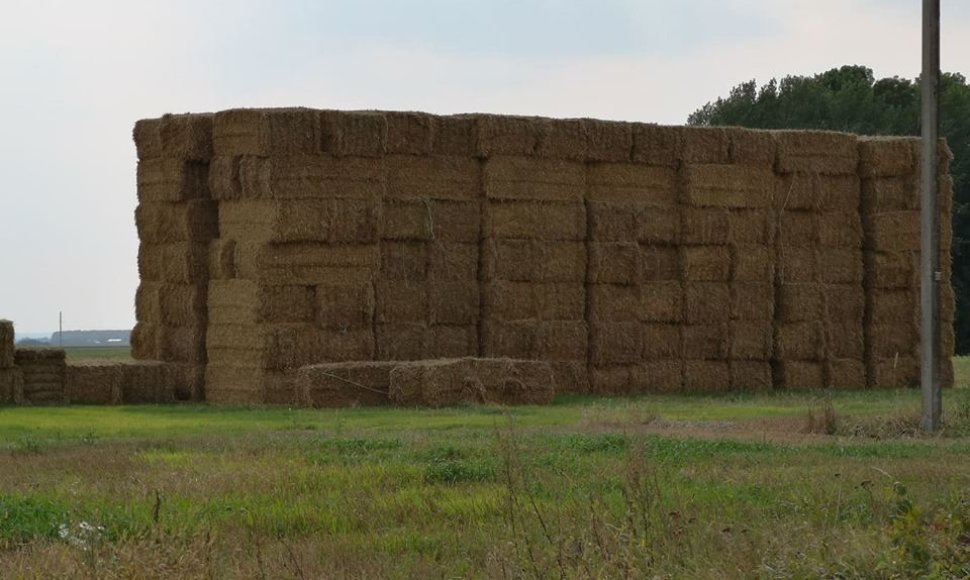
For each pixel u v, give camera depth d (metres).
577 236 37.88
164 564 12.16
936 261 28.11
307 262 34.72
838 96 91.75
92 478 19.45
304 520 16.39
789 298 40.75
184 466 20.58
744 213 40.03
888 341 42.16
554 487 17.72
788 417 30.52
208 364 35.81
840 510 15.67
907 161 41.91
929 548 12.63
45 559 13.36
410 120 35.91
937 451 23.00
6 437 25.77
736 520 15.59
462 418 30.00
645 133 38.72
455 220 36.62
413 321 36.03
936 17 28.36
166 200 36.44
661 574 12.22
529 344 37.28
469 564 13.90
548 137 37.41
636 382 38.78
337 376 33.56
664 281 39.28
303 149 34.47
